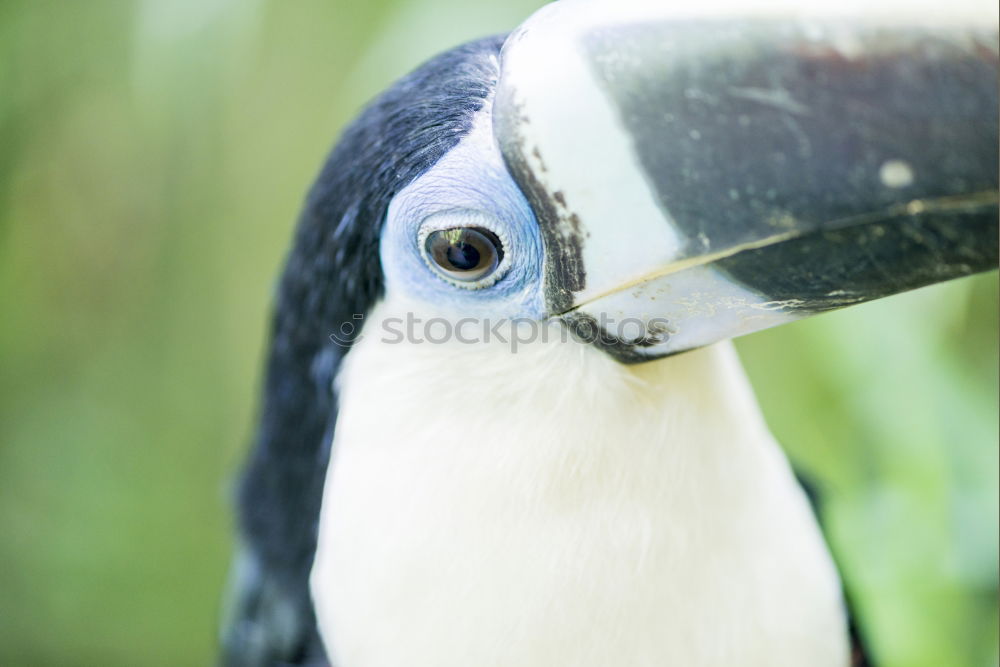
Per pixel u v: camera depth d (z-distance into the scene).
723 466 3.75
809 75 2.96
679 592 3.66
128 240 9.59
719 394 3.76
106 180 9.34
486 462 3.58
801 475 5.19
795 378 6.16
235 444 9.65
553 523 3.58
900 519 5.43
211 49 7.18
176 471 9.80
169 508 9.71
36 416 9.87
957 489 5.68
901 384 5.64
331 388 4.09
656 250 3.21
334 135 7.77
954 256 3.04
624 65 3.15
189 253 9.45
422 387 3.65
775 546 3.93
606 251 3.27
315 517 4.39
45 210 9.44
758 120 3.02
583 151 3.20
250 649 5.15
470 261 3.49
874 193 2.96
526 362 3.55
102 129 9.07
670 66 3.10
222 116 8.32
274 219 8.97
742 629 3.78
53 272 9.73
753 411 4.00
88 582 9.53
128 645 9.50
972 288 5.97
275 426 4.48
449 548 3.62
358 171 3.70
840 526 5.06
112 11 8.34
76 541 9.57
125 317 9.86
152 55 7.07
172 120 8.30
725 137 3.06
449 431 3.62
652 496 3.60
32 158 9.12
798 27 2.98
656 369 3.60
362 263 3.76
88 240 9.60
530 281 3.47
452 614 3.65
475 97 3.51
